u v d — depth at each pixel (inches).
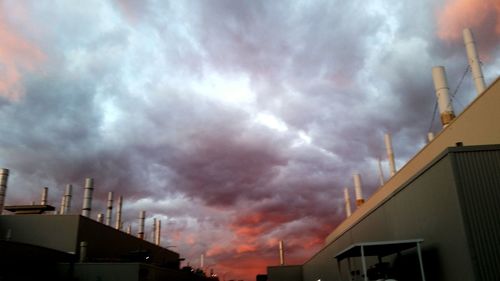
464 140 1029.8
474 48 1638.8
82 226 2069.4
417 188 871.7
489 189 681.0
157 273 1988.2
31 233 2021.4
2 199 2541.8
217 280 4375.0
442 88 1621.6
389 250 924.0
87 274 1724.9
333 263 1819.6
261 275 3868.1
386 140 2487.7
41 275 1653.5
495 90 893.2
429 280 803.4
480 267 637.3
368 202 2006.6
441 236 751.1
